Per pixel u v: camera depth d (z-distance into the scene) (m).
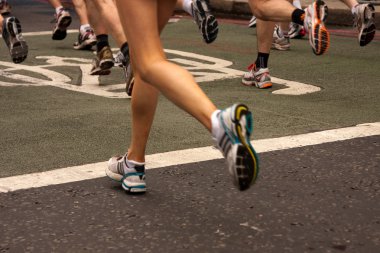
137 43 4.28
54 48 11.91
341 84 8.99
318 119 7.17
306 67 10.12
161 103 7.89
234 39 12.83
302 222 4.62
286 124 6.97
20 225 4.60
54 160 5.90
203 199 5.02
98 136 6.62
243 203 4.95
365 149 6.14
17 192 5.14
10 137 6.59
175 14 16.55
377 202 4.98
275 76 9.52
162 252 4.21
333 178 5.44
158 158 5.89
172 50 11.66
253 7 6.60
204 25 5.61
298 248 4.25
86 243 4.34
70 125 7.00
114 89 8.75
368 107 7.73
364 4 8.07
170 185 5.29
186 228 4.54
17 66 10.27
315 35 6.28
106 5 7.43
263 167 5.68
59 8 11.91
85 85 8.98
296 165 5.73
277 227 4.55
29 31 14.01
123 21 4.32
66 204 4.93
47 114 7.45
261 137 6.50
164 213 4.77
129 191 5.10
